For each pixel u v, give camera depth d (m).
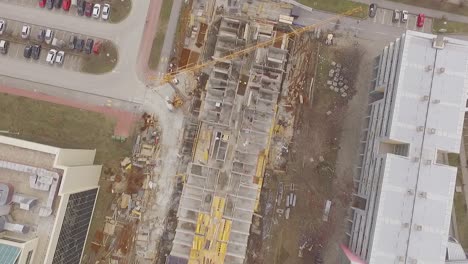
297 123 81.88
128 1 83.25
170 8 83.19
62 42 82.50
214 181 78.31
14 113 81.94
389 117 70.19
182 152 81.50
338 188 81.06
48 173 64.56
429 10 82.50
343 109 82.06
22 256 59.97
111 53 82.69
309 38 82.75
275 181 81.12
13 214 65.19
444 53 70.44
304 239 80.06
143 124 82.00
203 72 82.44
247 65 81.50
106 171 81.56
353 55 82.56
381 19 82.56
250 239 80.19
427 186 68.38
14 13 83.00
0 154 66.62
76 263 77.88
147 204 80.88
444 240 67.31
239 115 80.31
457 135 69.12
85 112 82.06
